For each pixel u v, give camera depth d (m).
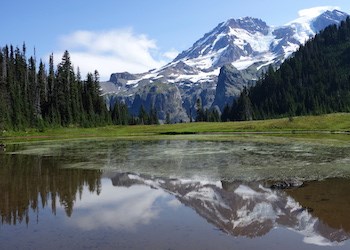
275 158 46.69
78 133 129.12
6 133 122.75
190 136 100.31
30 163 47.50
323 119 114.75
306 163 41.25
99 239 17.38
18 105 138.38
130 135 116.50
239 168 39.16
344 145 62.06
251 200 24.53
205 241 16.84
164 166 42.66
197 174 36.22
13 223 20.33
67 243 16.92
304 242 16.59
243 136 92.75
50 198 26.70
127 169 41.03
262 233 17.88
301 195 25.19
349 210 21.05
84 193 28.39
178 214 21.67
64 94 160.75
